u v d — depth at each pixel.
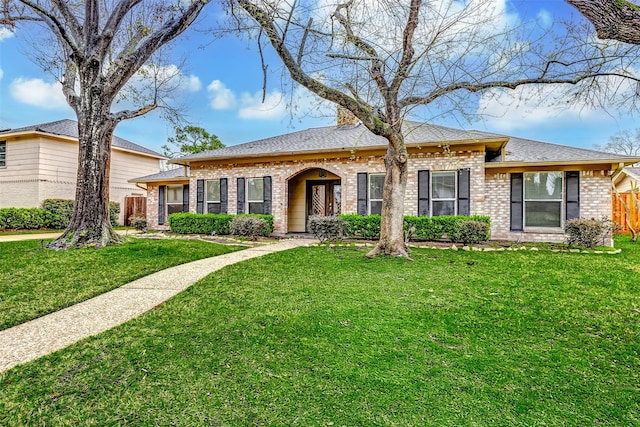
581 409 2.31
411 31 7.09
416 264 7.09
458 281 5.63
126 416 2.29
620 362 2.92
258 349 3.20
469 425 2.15
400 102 7.66
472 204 11.04
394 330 3.60
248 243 11.22
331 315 4.04
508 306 4.34
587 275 6.04
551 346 3.23
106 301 4.78
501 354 3.07
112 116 9.45
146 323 3.89
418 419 2.21
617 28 2.98
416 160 11.70
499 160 11.67
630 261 7.49
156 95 11.25
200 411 2.32
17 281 5.70
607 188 10.55
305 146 13.55
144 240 10.60
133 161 21.28
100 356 3.12
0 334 3.66
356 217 11.81
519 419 2.21
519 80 6.65
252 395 2.49
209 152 15.20
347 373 2.76
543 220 11.28
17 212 15.17
